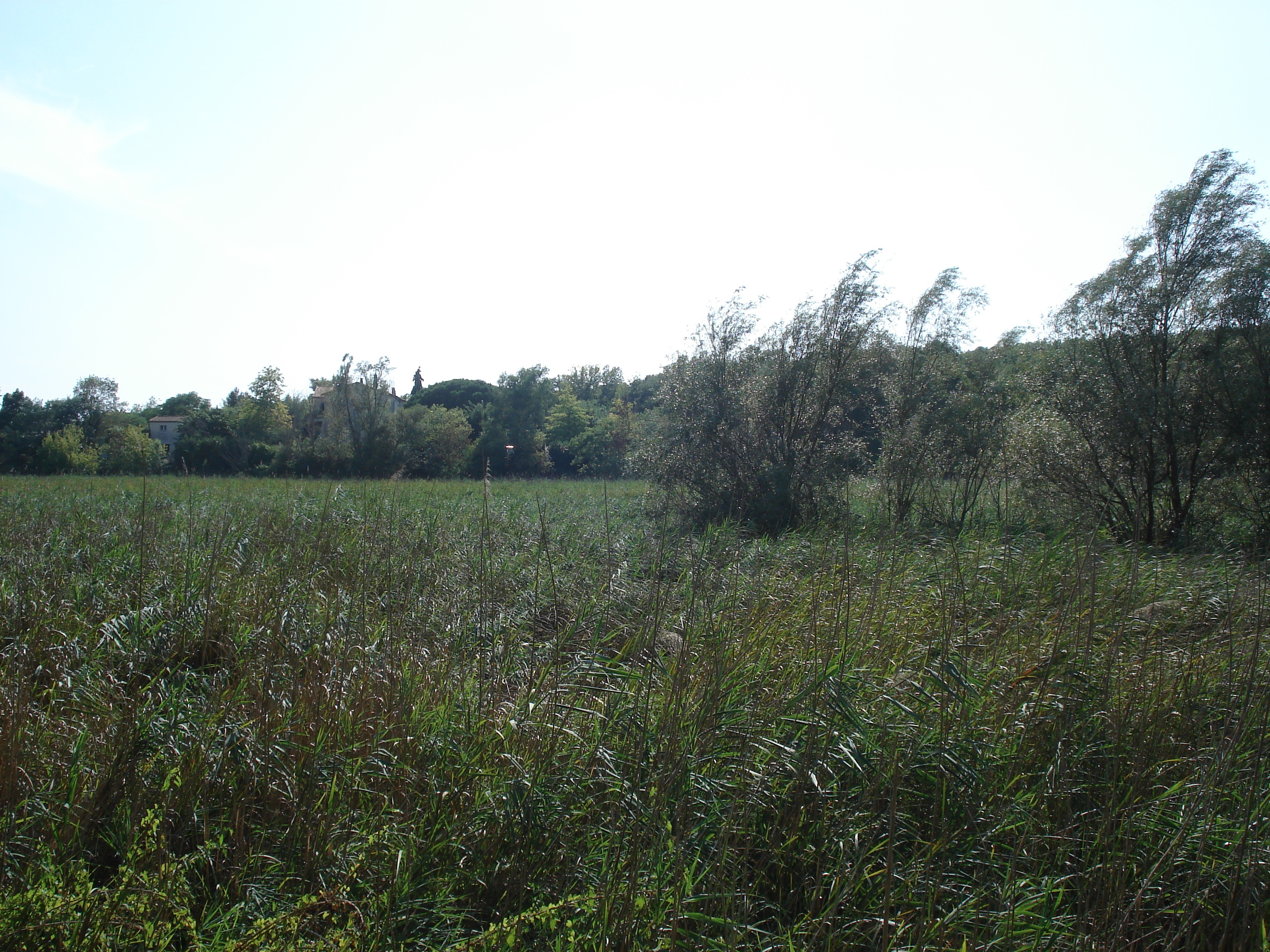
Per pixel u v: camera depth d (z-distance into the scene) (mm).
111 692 4676
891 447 15711
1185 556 10164
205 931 3086
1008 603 6859
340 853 3486
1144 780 4246
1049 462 14750
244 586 6578
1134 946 3348
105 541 9164
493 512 13219
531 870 3492
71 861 3182
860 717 4367
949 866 3590
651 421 18078
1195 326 14156
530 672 5094
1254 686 4875
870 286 15992
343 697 4613
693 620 5250
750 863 3582
